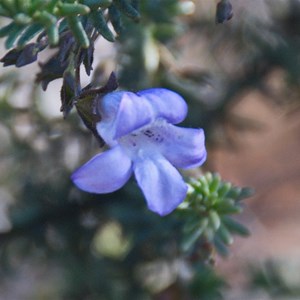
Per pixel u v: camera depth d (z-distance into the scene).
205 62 0.30
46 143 0.28
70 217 0.28
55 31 0.18
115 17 0.19
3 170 0.29
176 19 0.27
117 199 0.28
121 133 0.18
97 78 0.26
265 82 0.30
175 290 0.26
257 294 0.31
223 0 0.20
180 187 0.19
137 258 0.28
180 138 0.19
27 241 0.28
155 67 0.26
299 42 0.29
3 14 0.18
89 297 0.29
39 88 0.28
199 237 0.22
